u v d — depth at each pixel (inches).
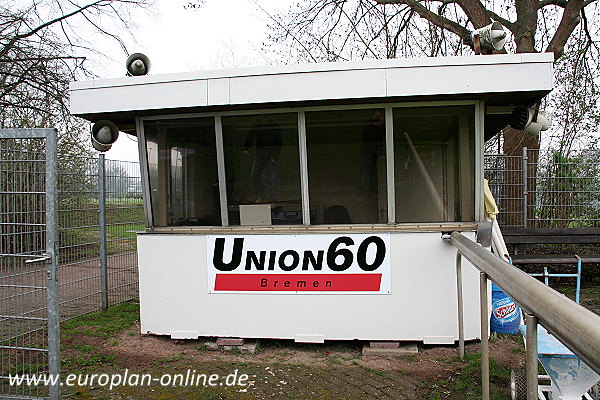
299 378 155.6
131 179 257.4
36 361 161.0
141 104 181.8
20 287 145.0
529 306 76.4
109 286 252.8
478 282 175.3
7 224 144.7
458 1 413.1
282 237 182.9
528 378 76.5
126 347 187.0
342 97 168.9
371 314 178.2
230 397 142.4
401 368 161.8
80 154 268.2
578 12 380.2
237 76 174.4
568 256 272.8
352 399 139.3
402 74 166.4
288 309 182.9
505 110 191.2
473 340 181.3
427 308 176.1
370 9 455.8
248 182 189.2
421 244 175.9
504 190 320.8
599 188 313.0
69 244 224.8
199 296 189.3
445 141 178.7
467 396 138.6
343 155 182.2
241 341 184.7
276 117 184.9
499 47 184.5
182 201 194.9
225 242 186.9
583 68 416.2
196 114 188.5
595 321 57.4
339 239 179.8
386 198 181.2
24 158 152.3
